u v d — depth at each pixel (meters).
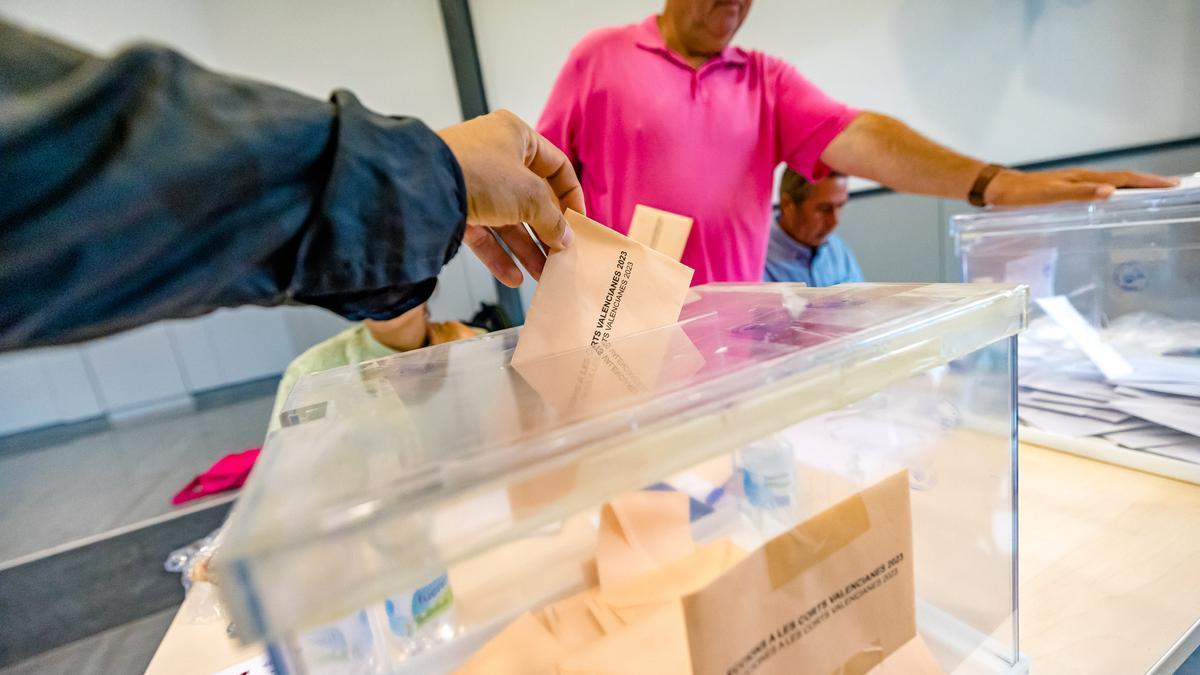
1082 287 0.70
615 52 0.88
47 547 1.77
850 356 0.27
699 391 0.24
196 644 0.47
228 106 0.20
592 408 0.24
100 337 0.19
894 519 0.29
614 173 0.91
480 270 2.40
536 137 0.39
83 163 0.17
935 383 0.36
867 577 0.28
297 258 0.23
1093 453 0.59
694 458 0.22
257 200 0.20
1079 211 0.68
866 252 2.04
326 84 2.22
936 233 1.87
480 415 0.26
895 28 1.86
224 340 2.78
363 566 0.16
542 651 0.31
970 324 0.32
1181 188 0.60
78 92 0.17
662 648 0.28
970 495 0.35
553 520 0.19
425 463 0.20
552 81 2.08
